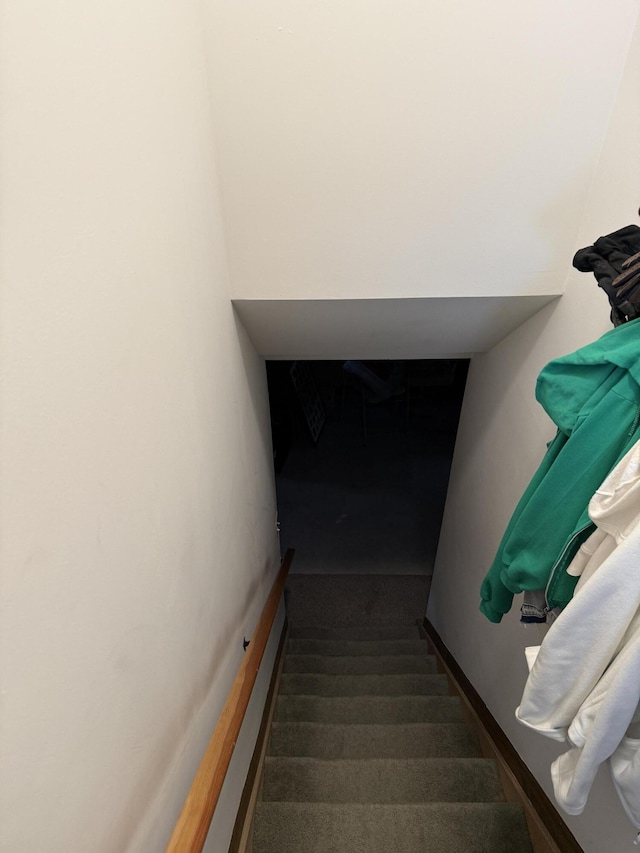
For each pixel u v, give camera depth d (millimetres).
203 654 984
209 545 1041
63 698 466
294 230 1252
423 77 1056
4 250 379
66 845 473
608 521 725
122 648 604
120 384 602
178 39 849
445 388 5395
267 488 2092
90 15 522
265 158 1157
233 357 1380
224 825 1110
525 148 1124
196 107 974
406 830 1314
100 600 543
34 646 418
